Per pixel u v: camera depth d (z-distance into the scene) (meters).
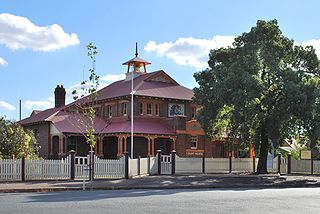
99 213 13.59
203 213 13.85
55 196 19.47
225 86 35.34
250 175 38.12
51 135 52.50
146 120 51.66
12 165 28.56
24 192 22.44
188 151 51.88
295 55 37.78
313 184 30.33
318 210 15.08
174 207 15.34
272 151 44.09
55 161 29.91
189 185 26.88
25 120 59.34
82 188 24.22
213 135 43.31
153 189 24.98
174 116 51.72
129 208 14.92
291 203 17.22
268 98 35.69
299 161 44.50
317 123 33.97
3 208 14.72
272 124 35.75
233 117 35.47
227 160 43.88
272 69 36.12
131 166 33.69
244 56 36.94
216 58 41.03
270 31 37.25
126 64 60.16
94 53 35.31
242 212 14.24
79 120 49.84
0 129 31.30
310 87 34.03
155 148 52.72
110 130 50.81
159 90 53.34
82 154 51.84
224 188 26.52
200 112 41.97
